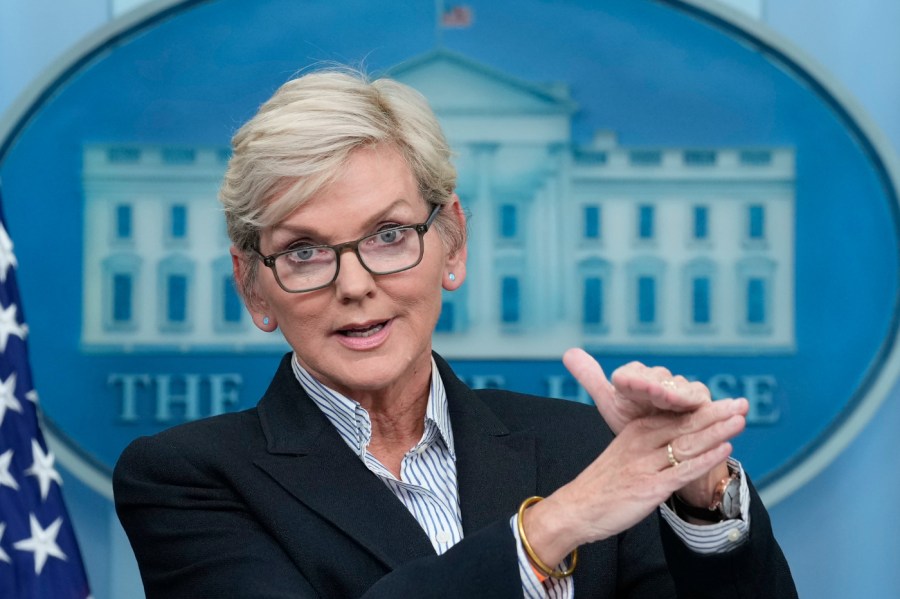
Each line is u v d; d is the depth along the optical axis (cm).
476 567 167
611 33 385
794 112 382
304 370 210
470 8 384
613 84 384
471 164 381
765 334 379
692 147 382
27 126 378
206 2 384
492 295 380
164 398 377
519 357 379
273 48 384
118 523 373
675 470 159
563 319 380
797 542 375
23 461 270
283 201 188
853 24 383
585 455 212
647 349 379
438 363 217
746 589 170
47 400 374
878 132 379
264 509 195
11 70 379
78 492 372
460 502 199
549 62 384
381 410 205
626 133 384
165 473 203
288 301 193
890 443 375
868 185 380
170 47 383
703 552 169
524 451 209
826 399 378
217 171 381
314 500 194
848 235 380
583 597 194
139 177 380
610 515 162
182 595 195
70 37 381
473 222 381
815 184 381
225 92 383
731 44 384
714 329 379
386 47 383
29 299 375
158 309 379
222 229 381
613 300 380
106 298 378
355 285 188
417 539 191
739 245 381
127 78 381
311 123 189
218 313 379
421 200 199
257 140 191
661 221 381
